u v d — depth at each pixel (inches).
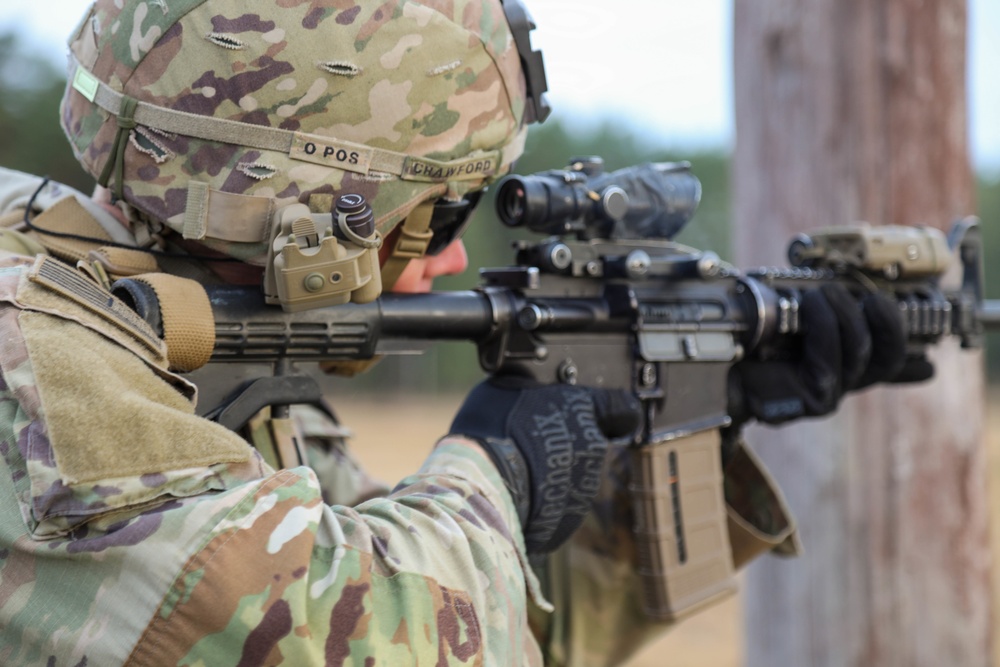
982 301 208.5
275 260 102.9
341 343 118.8
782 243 253.6
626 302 148.6
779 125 253.1
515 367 138.2
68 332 90.1
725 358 163.2
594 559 160.2
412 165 113.3
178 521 85.4
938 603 253.4
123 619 83.8
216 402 113.1
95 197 122.6
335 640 87.1
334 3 106.1
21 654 86.4
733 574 167.8
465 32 113.9
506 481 119.0
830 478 252.4
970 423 256.8
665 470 155.2
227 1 105.0
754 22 256.8
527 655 115.8
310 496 92.0
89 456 84.7
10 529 86.4
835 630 253.4
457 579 98.2
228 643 83.7
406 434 1284.4
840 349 173.2
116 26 108.7
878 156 245.9
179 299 102.6
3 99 1316.4
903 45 246.1
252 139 106.1
